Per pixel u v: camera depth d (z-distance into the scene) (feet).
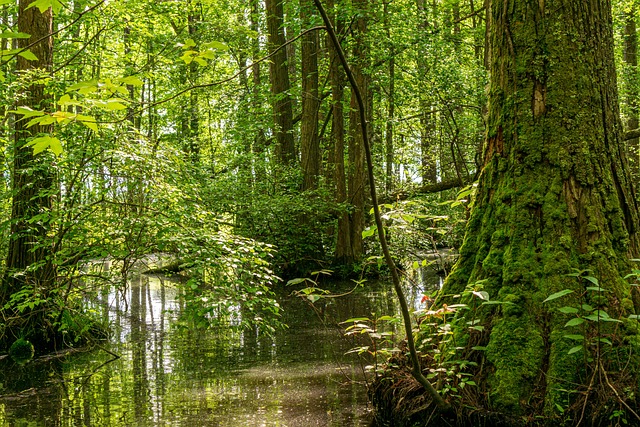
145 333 32.91
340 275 55.72
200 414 17.88
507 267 14.84
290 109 65.10
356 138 57.00
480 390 14.03
